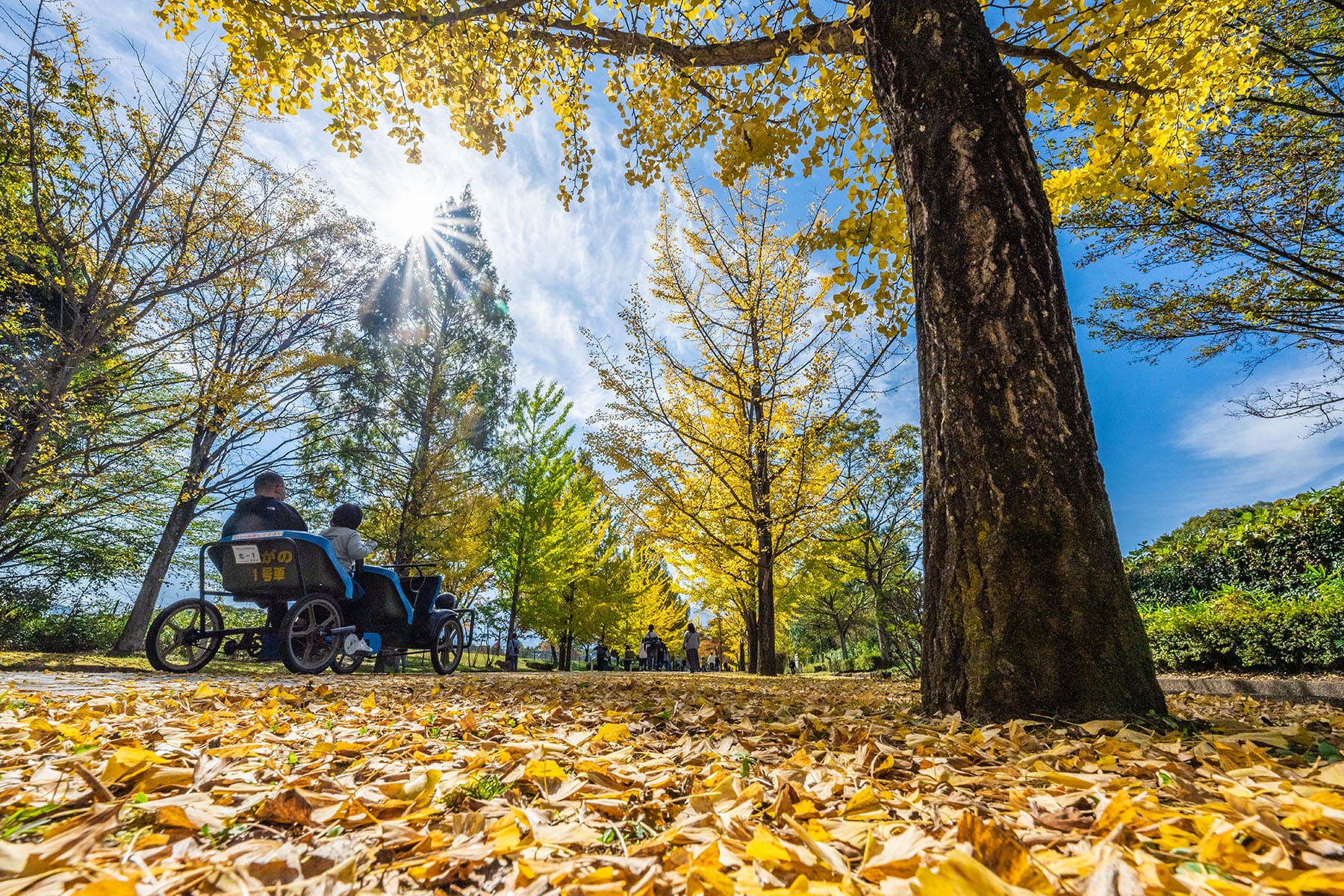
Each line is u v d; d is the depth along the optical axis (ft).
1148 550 32.22
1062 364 8.24
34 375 29.37
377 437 59.72
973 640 7.82
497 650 67.31
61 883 2.12
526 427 64.85
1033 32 14.80
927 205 9.24
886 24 10.09
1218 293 27.96
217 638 18.06
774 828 3.02
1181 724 6.83
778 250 34.76
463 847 2.62
